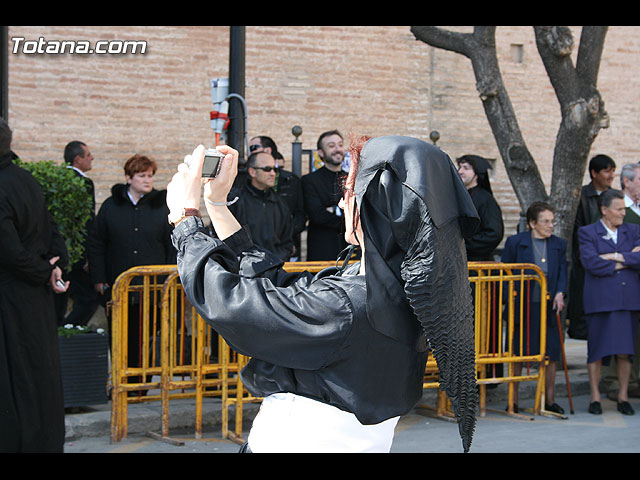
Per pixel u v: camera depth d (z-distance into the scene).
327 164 8.45
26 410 4.95
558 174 9.09
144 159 7.62
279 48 12.20
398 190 2.01
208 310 2.03
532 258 7.59
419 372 2.10
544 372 7.39
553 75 8.99
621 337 7.38
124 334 6.24
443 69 13.22
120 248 7.54
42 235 5.18
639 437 6.73
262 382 2.14
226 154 2.29
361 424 2.06
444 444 6.40
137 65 11.41
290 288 2.06
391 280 2.02
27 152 10.91
